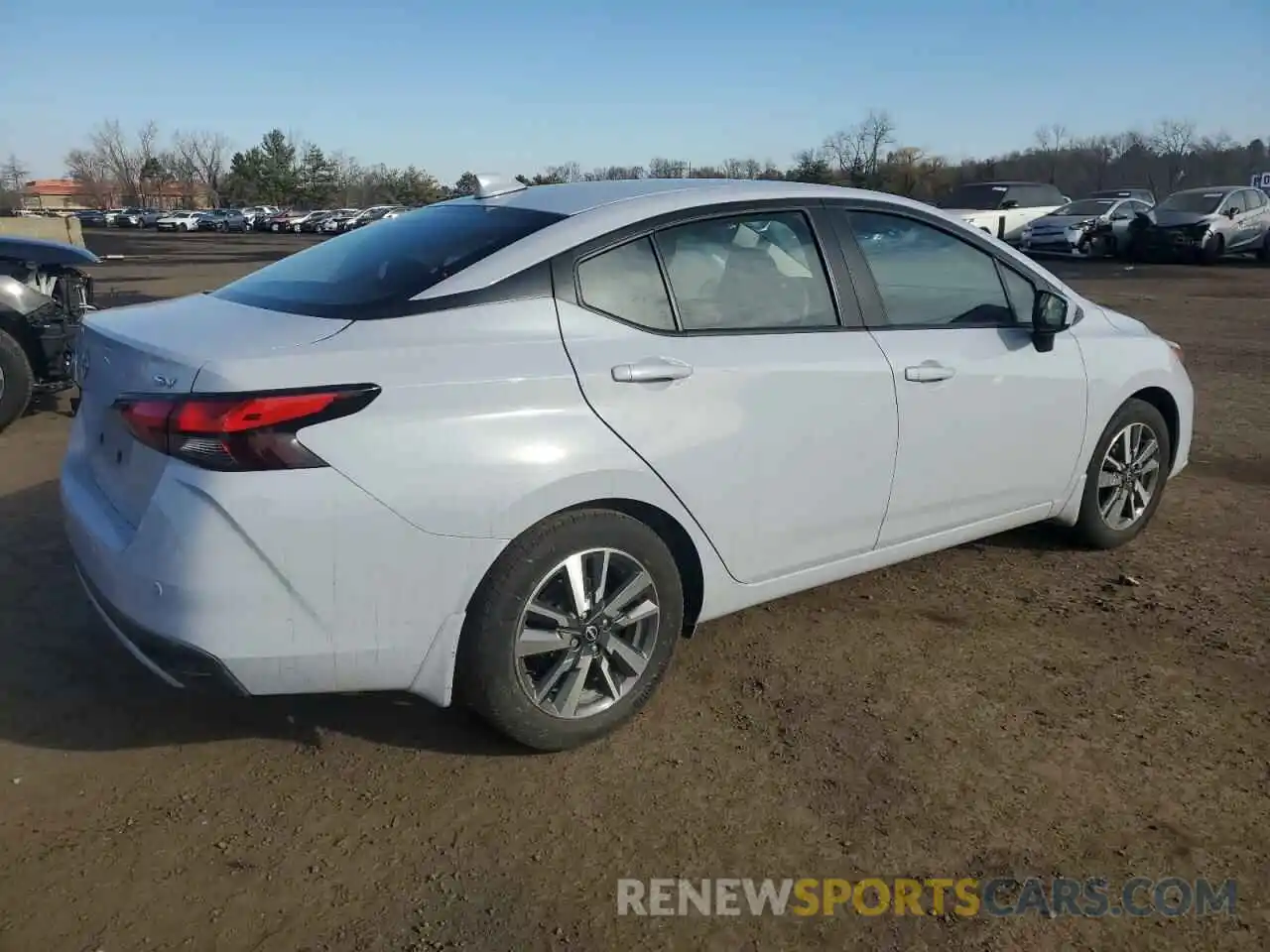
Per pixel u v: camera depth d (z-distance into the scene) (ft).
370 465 8.81
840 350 11.68
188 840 9.05
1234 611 13.78
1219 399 27.35
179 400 8.66
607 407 9.93
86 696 11.39
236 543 8.55
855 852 8.98
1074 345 14.21
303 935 7.97
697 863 8.84
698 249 11.10
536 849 8.99
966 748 10.53
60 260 24.70
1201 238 68.90
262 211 230.48
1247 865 8.84
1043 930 8.11
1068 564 15.34
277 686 9.04
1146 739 10.72
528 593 9.67
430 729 10.84
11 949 7.75
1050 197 82.84
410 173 289.33
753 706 11.32
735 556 11.15
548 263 10.16
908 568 15.19
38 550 15.55
